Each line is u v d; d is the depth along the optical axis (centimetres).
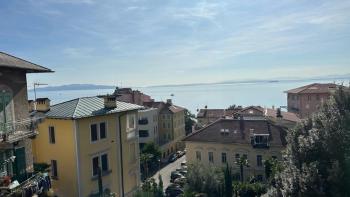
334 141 1862
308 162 1936
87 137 2892
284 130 5156
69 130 2805
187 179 4144
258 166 5031
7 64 1811
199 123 9638
